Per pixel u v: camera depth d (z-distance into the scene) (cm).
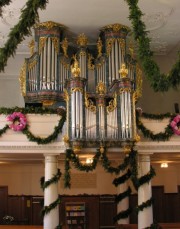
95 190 1449
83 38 1263
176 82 455
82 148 943
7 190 1438
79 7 1124
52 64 1212
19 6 1070
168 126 998
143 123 1002
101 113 934
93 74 1238
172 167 1495
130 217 1352
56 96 1187
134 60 1245
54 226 945
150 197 983
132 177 953
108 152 983
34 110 982
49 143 962
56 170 980
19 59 1407
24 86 1201
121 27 1249
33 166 1456
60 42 1268
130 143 925
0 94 1421
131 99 952
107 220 1419
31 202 1432
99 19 1209
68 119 927
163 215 1462
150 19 1193
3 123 971
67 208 1410
